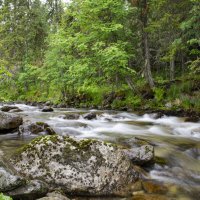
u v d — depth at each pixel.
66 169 4.84
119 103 18.55
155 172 5.73
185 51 18.09
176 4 16.86
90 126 10.66
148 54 17.94
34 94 37.62
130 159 5.76
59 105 23.02
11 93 40.19
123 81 21.55
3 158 4.39
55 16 38.94
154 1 17.17
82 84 22.20
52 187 4.71
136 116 14.73
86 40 18.47
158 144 7.86
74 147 5.00
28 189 4.00
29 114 14.37
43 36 42.22
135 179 5.12
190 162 6.55
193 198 4.75
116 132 9.76
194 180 5.53
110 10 17.25
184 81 16.66
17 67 41.47
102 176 4.83
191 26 14.69
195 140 8.85
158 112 14.93
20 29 41.94
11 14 42.53
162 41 18.61
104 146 5.08
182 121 12.84
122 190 4.83
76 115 12.97
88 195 4.69
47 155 4.96
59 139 5.12
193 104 14.55
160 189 4.98
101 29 16.89
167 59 17.89
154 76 22.38
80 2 18.97
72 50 22.67
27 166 4.91
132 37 18.50
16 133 8.74
